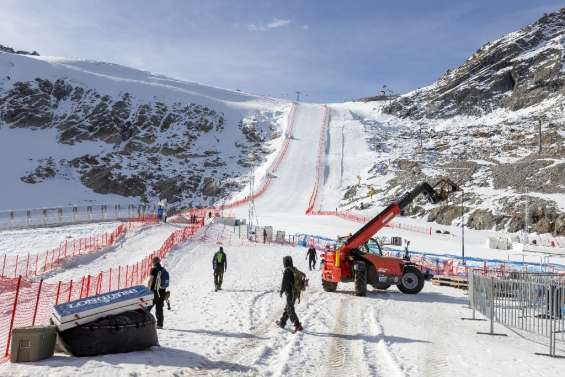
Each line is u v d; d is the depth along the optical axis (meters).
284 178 106.00
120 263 28.27
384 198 81.50
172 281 22.52
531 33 181.62
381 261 20.92
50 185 100.56
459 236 56.47
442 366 9.52
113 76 176.88
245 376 8.10
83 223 48.44
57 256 28.16
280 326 12.56
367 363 9.35
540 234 55.12
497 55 175.12
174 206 100.25
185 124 144.62
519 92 149.88
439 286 25.36
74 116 137.62
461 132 123.69
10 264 25.03
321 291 20.92
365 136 138.88
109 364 8.11
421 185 21.39
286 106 173.88
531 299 14.41
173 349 9.70
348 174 108.62
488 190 70.25
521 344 12.48
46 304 15.45
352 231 59.59
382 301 18.64
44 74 152.88
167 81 187.88
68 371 7.59
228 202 96.88
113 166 112.88
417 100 179.50
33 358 8.24
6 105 133.12
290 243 50.53
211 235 49.59
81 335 8.77
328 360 9.53
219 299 17.27
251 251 39.94
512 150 91.31
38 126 130.12
